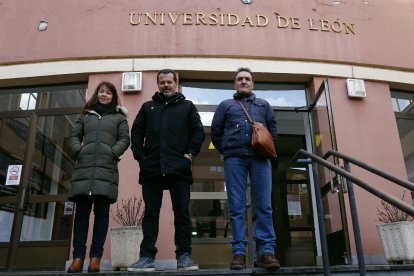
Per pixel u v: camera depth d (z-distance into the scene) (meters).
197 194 5.41
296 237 6.13
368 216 5.12
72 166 5.40
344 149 5.47
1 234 5.18
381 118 5.72
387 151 5.56
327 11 6.17
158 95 3.58
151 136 3.42
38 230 5.20
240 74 3.63
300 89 6.02
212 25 5.86
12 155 5.55
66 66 5.63
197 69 5.60
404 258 4.43
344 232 4.88
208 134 5.68
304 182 6.27
